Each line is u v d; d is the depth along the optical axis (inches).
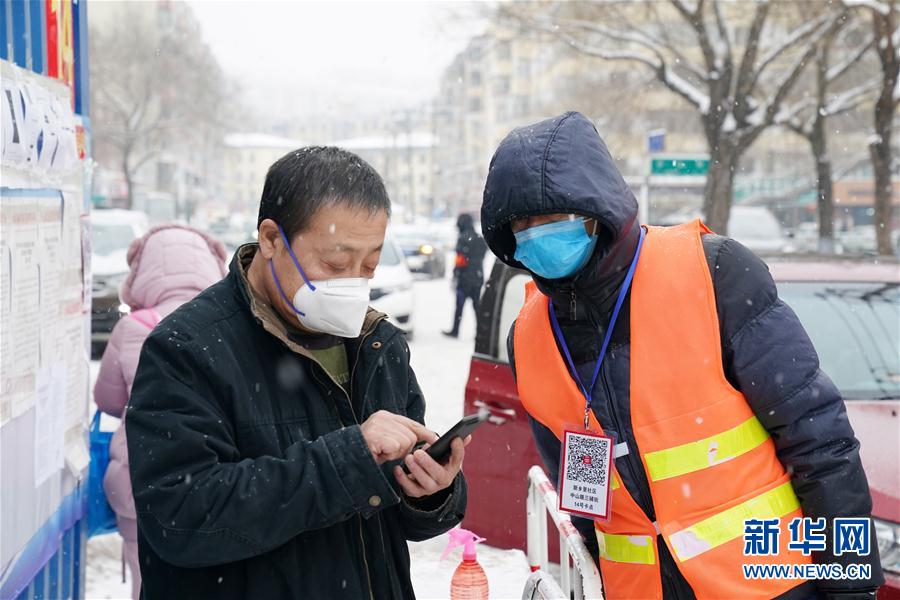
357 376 83.2
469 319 716.7
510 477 192.9
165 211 1750.7
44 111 123.4
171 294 167.0
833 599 88.3
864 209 2246.6
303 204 75.9
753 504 88.2
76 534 148.8
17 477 112.9
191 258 170.4
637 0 761.0
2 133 105.3
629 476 91.3
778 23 808.9
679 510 88.7
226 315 78.7
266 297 81.8
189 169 2439.7
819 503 87.5
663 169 463.2
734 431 88.4
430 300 880.9
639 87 1009.5
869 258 214.2
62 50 138.1
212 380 75.5
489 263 1111.6
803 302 189.0
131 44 1792.6
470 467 200.7
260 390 77.6
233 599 77.1
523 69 2475.4
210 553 72.1
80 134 147.7
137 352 159.5
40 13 126.6
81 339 147.3
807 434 87.3
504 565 187.3
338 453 72.5
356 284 78.0
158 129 1934.1
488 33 768.3
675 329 89.1
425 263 1149.1
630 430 90.7
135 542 161.0
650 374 89.3
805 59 688.4
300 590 77.2
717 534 87.8
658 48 725.3
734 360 88.5
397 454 74.1
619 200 87.5
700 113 717.3
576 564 102.1
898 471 140.3
